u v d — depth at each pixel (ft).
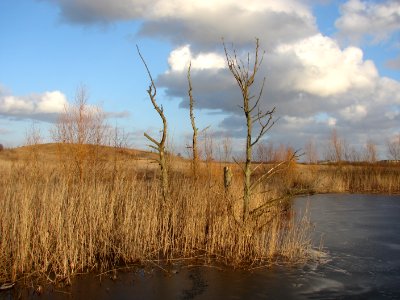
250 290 30.48
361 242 46.80
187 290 30.32
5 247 32.48
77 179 45.88
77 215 36.73
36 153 51.37
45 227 33.94
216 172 48.60
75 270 32.55
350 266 36.91
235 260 36.58
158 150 43.93
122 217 39.83
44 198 36.50
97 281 31.50
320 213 70.49
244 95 37.88
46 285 30.42
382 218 65.21
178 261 36.73
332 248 43.62
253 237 38.78
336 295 29.84
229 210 40.27
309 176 109.09
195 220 41.37
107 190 42.01
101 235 36.63
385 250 43.04
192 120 47.60
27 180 42.70
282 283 31.94
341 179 112.98
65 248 32.48
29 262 32.91
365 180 115.75
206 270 34.60
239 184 48.85
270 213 48.11
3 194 38.14
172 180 47.24
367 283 32.40
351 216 67.10
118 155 50.16
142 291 29.94
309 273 34.58
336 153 134.62
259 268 35.37
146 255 37.35
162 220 42.75
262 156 102.99
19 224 33.55
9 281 30.63
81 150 49.21
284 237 45.06
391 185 113.29
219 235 39.37
